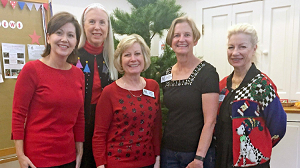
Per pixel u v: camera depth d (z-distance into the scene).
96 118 1.35
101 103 1.34
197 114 1.34
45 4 2.11
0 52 1.90
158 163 1.46
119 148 1.30
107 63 1.71
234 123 1.28
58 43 1.20
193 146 1.34
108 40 1.69
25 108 1.16
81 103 1.30
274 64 2.72
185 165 1.39
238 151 1.26
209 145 1.29
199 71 1.35
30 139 1.17
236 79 1.42
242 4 2.83
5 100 1.94
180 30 1.37
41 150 1.16
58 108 1.19
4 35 1.91
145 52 1.40
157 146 1.48
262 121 1.29
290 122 2.40
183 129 1.35
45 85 1.17
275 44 2.70
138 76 1.42
